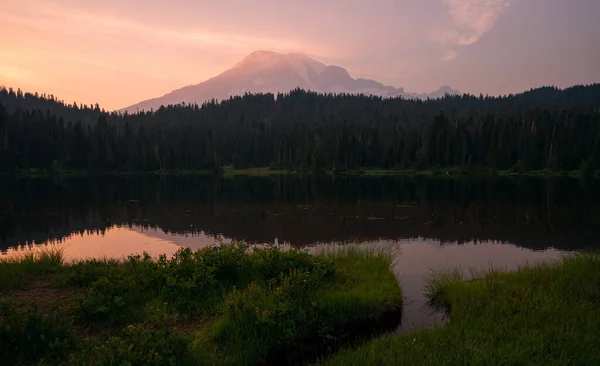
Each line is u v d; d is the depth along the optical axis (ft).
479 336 22.97
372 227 77.77
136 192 157.58
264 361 22.58
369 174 330.54
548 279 32.48
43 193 150.10
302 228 77.25
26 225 80.38
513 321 24.76
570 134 336.90
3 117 337.52
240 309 24.53
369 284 32.78
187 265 31.78
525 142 331.16
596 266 34.45
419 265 46.78
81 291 29.43
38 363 18.93
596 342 21.53
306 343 24.43
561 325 23.72
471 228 76.18
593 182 217.15
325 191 164.04
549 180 239.50
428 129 385.29
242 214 96.17
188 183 222.28
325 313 25.93
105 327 24.29
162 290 28.53
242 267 32.76
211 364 20.31
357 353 21.95
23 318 21.85
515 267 45.93
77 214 95.61
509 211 99.71
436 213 97.04
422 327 26.48
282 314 24.17
